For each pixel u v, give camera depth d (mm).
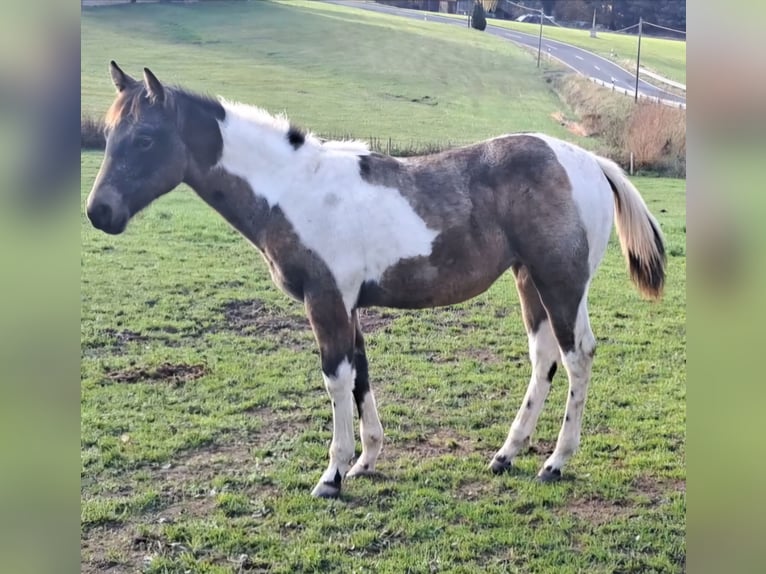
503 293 7066
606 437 4410
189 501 3734
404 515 3588
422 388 5039
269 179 3598
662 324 6266
